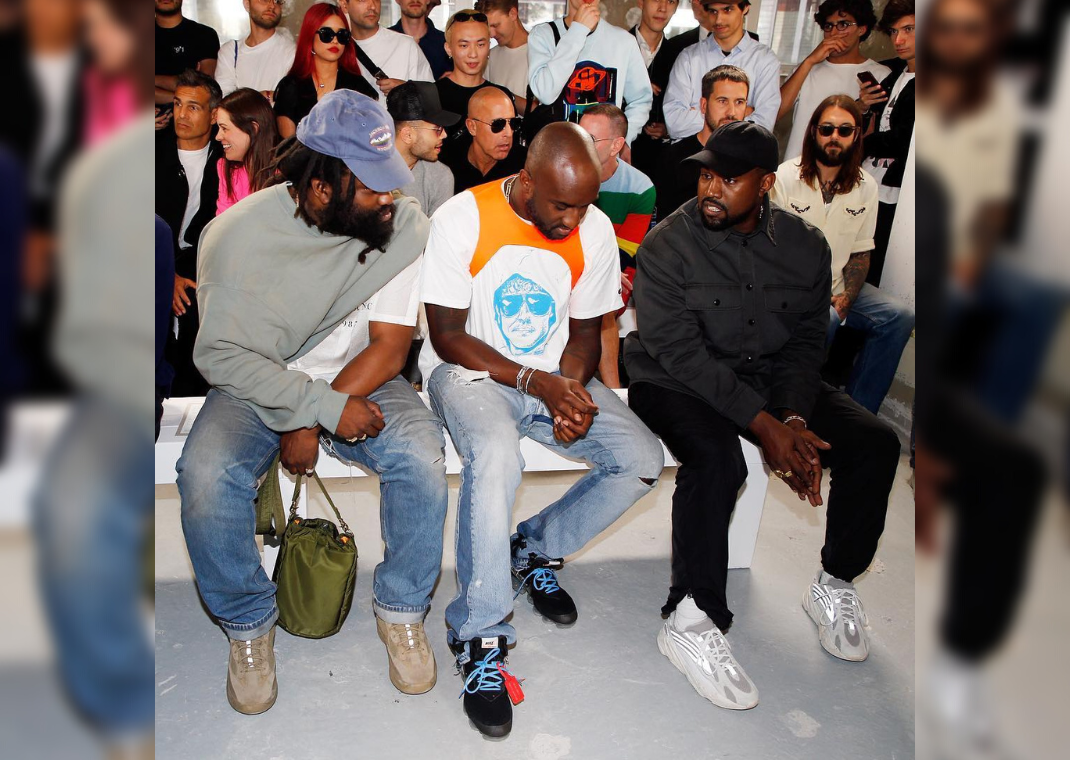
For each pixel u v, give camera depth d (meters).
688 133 2.62
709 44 2.55
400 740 1.54
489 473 1.58
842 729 1.63
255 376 1.58
